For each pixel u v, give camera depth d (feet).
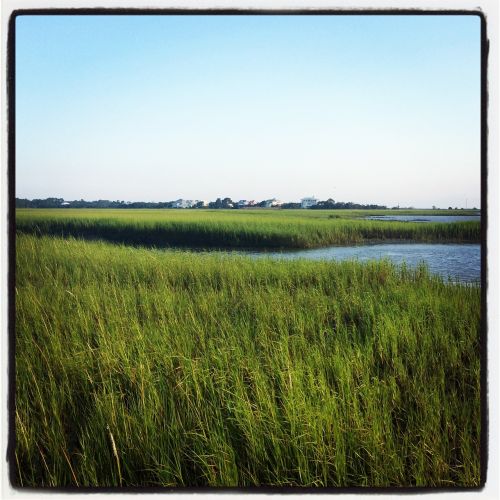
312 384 9.78
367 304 15.75
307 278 21.09
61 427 9.39
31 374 10.93
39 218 41.06
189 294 17.78
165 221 44.37
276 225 41.68
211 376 10.59
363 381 10.35
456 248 33.37
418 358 11.89
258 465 8.71
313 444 8.82
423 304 15.89
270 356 11.51
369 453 8.75
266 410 9.23
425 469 9.09
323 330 13.23
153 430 9.14
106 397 9.61
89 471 8.89
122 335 12.30
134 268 22.15
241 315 14.60
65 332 12.89
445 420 9.90
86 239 38.19
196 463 9.05
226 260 24.38
